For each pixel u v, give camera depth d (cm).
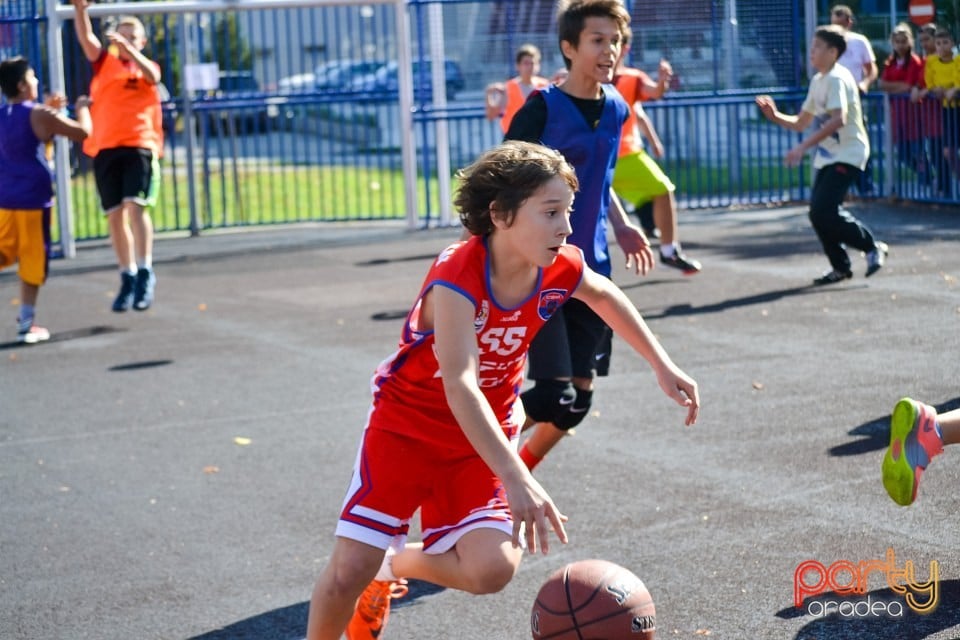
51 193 1141
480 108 1819
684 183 2139
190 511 652
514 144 404
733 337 1009
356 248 1667
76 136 1146
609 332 633
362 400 871
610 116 610
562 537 371
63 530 632
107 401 905
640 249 629
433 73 1809
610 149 610
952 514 577
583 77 605
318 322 1167
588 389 606
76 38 1806
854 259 1353
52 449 786
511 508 373
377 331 1110
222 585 550
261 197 2170
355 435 784
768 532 570
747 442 717
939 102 1736
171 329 1170
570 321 601
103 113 1261
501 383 430
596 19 595
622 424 772
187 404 884
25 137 1126
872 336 980
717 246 1518
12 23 1697
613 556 553
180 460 747
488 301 405
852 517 582
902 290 1162
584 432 758
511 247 400
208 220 1981
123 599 539
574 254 429
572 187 398
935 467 644
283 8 1814
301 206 2191
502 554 407
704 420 770
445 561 421
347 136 3152
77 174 1931
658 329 1058
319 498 663
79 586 556
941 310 1063
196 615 518
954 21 1944
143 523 637
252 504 658
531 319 420
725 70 1869
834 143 1188
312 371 967
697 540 566
